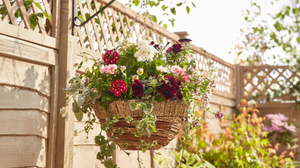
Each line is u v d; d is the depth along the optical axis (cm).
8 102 152
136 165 277
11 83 153
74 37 197
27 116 163
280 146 520
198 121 173
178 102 148
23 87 162
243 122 438
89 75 164
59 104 184
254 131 444
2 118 149
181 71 151
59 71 186
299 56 532
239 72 573
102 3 242
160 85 141
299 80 520
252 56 620
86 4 224
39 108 171
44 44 175
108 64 157
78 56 210
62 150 179
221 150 392
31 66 167
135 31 285
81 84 158
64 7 191
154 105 144
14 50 153
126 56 160
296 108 517
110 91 149
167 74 156
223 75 529
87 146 220
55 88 182
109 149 149
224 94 510
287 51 545
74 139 206
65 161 180
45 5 180
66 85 184
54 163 179
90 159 222
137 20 287
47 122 179
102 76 155
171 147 349
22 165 159
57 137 181
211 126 456
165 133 149
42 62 173
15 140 156
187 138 181
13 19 158
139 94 139
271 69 545
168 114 146
